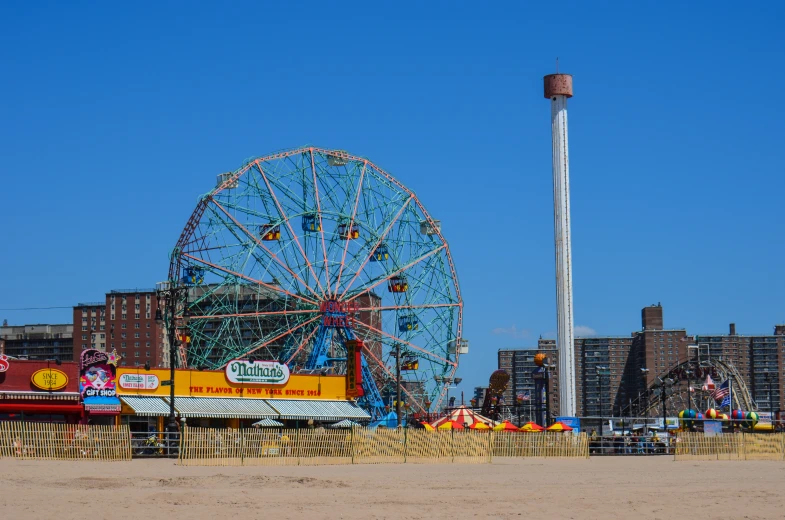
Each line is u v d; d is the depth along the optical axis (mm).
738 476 65375
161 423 101750
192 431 72000
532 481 58469
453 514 40281
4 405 93625
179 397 103000
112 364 98875
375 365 140625
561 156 175250
